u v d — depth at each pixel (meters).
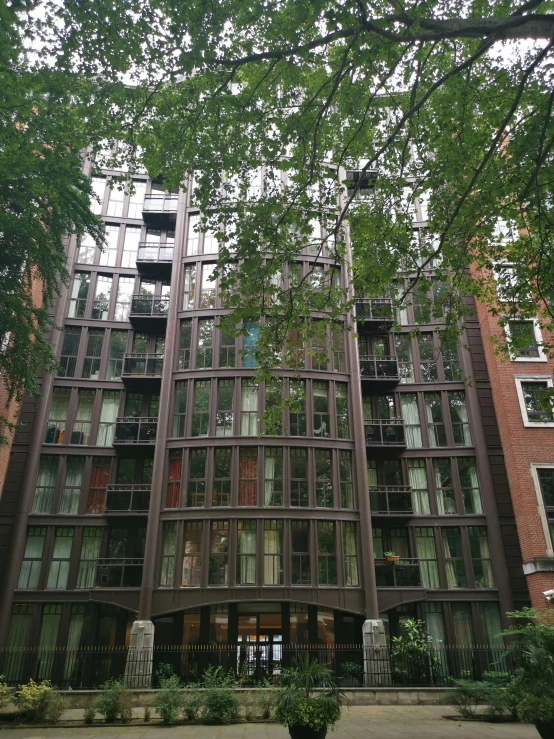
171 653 20.52
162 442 22.47
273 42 11.08
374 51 9.77
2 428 19.56
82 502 23.53
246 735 11.99
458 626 21.78
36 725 13.40
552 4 10.89
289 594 20.08
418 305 26.83
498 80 11.44
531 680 12.05
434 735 11.60
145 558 20.70
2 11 9.57
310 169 12.26
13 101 12.35
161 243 27.81
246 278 12.63
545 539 20.88
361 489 22.03
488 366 25.16
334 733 11.82
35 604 21.64
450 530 23.38
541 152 10.84
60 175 14.80
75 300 26.78
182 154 13.19
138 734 12.23
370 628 19.77
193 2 9.87
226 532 20.95
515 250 14.42
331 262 25.02
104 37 10.20
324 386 23.69
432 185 12.66
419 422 25.31
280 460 22.08
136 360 25.89
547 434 22.52
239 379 23.22
